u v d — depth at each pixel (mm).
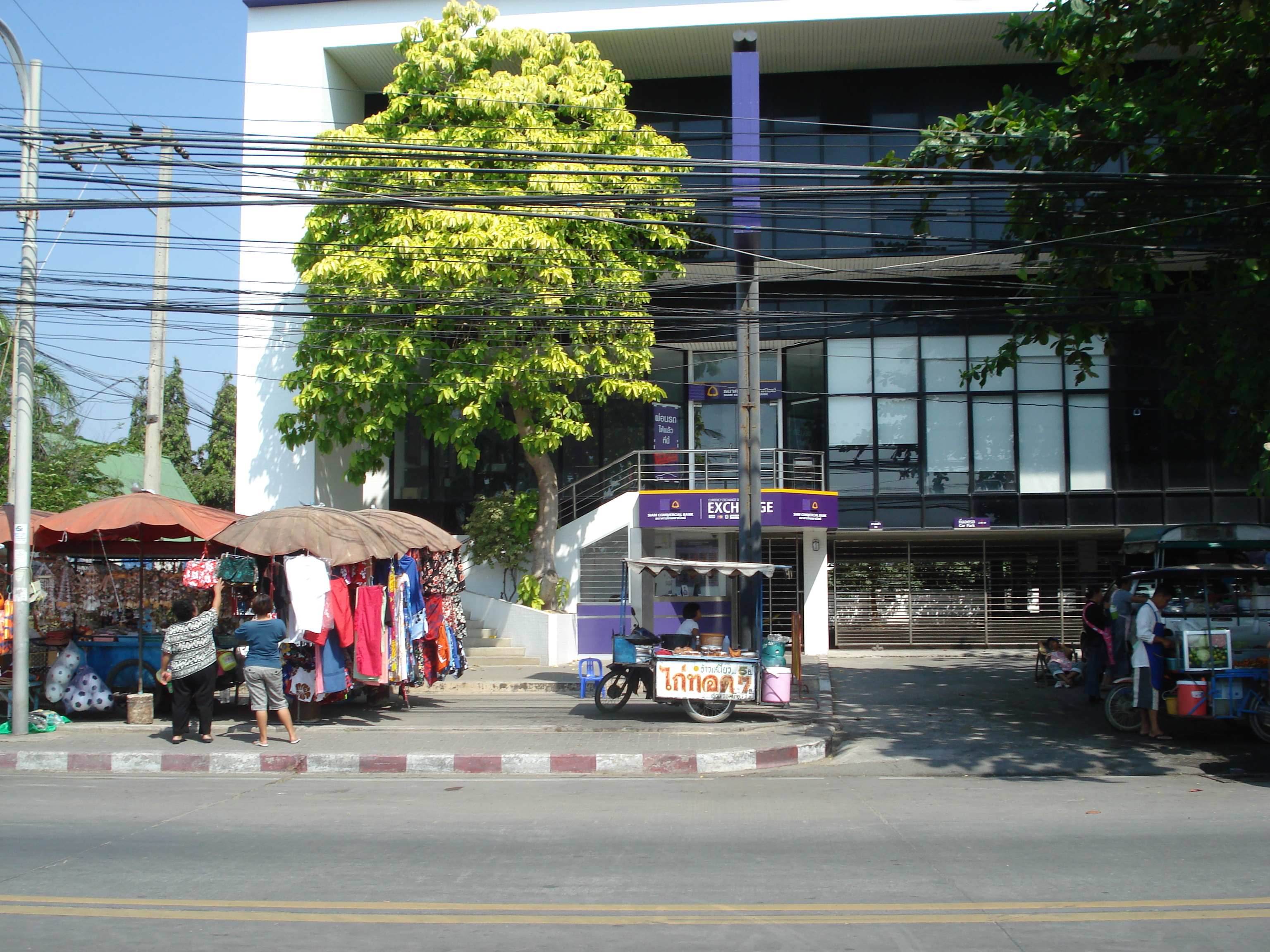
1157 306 19859
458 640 14648
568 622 18453
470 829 7590
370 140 16781
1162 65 20094
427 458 22141
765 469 20891
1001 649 21484
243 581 12414
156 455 16234
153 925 5359
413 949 5008
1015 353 13211
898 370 21141
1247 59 11008
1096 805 8578
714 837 7348
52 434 22594
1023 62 21047
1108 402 20859
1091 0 11344
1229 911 5602
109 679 12930
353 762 10336
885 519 20953
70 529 12148
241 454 20578
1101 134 11445
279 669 11023
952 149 11539
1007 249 11656
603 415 21766
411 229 16297
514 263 16109
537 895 5895
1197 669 11156
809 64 21219
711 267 20000
